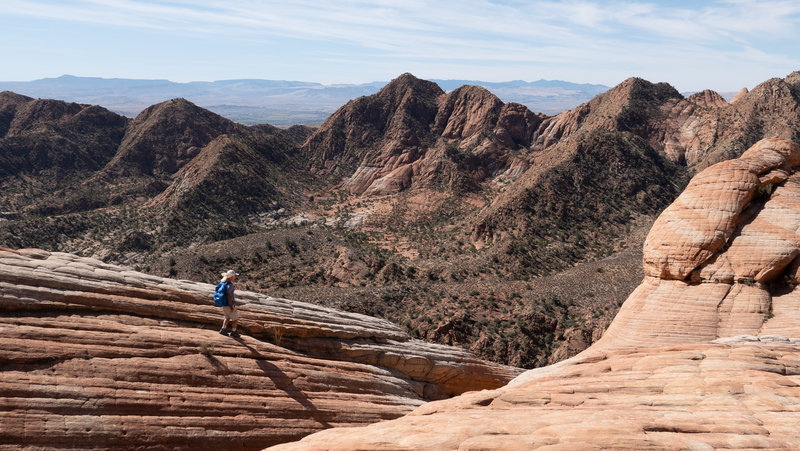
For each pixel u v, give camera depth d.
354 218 135.62
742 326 25.53
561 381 14.00
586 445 8.29
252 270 85.25
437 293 70.56
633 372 14.09
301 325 17.05
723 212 28.80
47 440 10.30
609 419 9.69
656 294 29.39
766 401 11.27
